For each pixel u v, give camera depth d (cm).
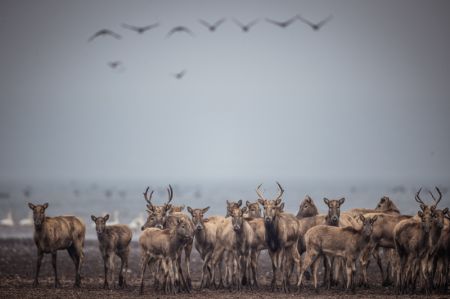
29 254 15950
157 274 10331
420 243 9569
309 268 11575
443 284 9875
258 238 10656
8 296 9712
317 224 11088
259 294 9800
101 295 9775
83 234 11169
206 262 10581
